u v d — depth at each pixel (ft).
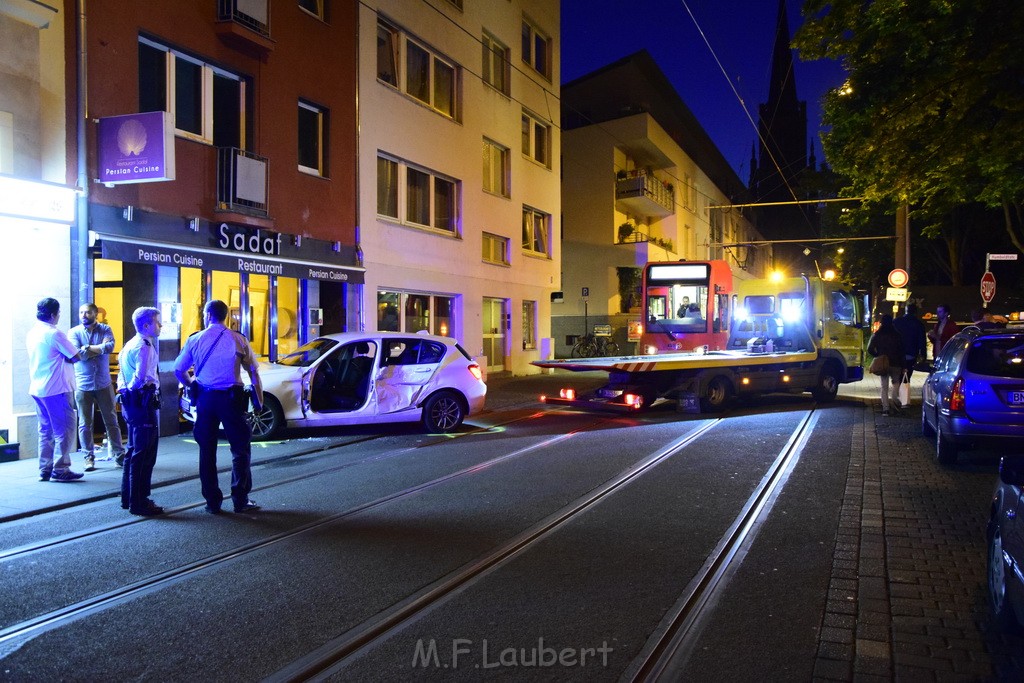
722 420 42.39
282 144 46.96
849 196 48.08
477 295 70.28
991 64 32.27
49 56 33.09
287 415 34.78
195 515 22.08
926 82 34.40
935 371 34.09
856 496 23.93
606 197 112.47
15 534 20.18
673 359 44.27
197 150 40.78
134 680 11.91
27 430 31.55
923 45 33.94
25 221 31.14
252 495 24.67
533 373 81.87
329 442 35.14
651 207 118.73
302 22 48.73
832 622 14.02
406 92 60.49
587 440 35.24
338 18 52.11
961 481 26.08
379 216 56.49
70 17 34.04
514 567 17.28
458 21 67.10
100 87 35.42
